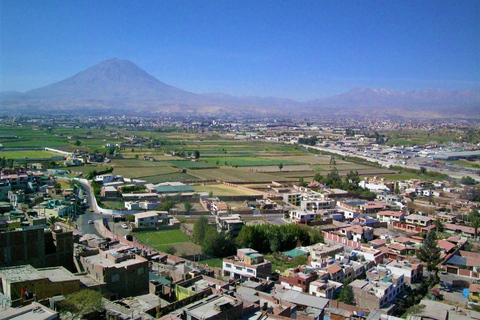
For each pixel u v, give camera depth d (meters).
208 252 151.00
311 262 132.88
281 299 98.88
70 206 198.25
